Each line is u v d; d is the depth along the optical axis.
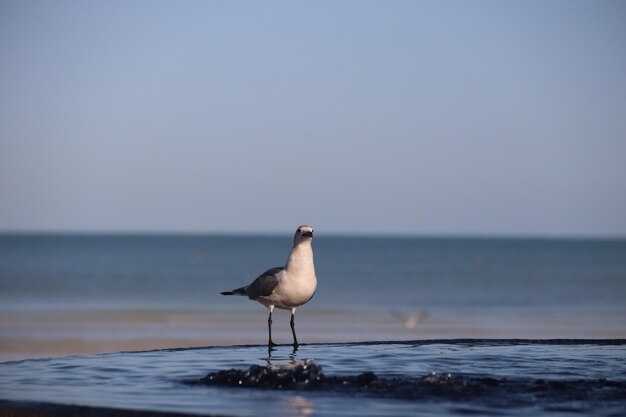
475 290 66.88
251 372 9.55
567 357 11.23
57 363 10.88
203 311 47.78
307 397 8.62
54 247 190.00
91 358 11.40
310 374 9.39
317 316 45.22
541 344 12.67
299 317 44.53
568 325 40.03
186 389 9.05
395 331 36.91
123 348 30.80
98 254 145.75
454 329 38.03
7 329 38.16
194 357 11.52
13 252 154.75
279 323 41.03
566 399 8.61
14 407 8.16
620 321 42.16
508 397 8.69
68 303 53.53
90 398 8.51
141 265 104.25
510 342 12.90
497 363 10.74
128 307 50.50
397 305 53.47
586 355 11.41
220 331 37.00
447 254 154.25
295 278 13.30
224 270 92.81
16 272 86.50
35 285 68.50
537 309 50.47
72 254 145.88
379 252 164.75
